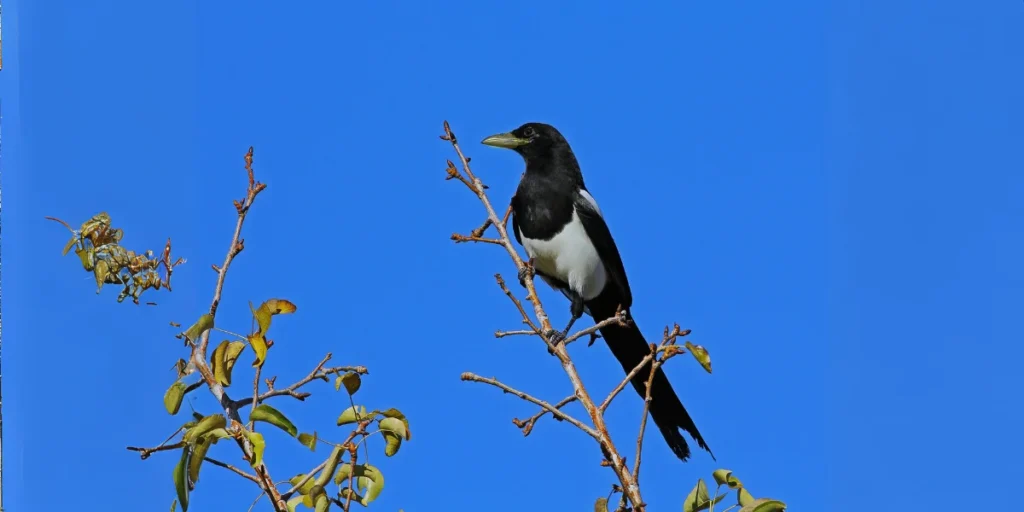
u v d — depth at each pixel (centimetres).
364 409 732
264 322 728
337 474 718
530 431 734
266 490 677
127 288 813
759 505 644
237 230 798
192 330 725
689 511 676
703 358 716
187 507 654
